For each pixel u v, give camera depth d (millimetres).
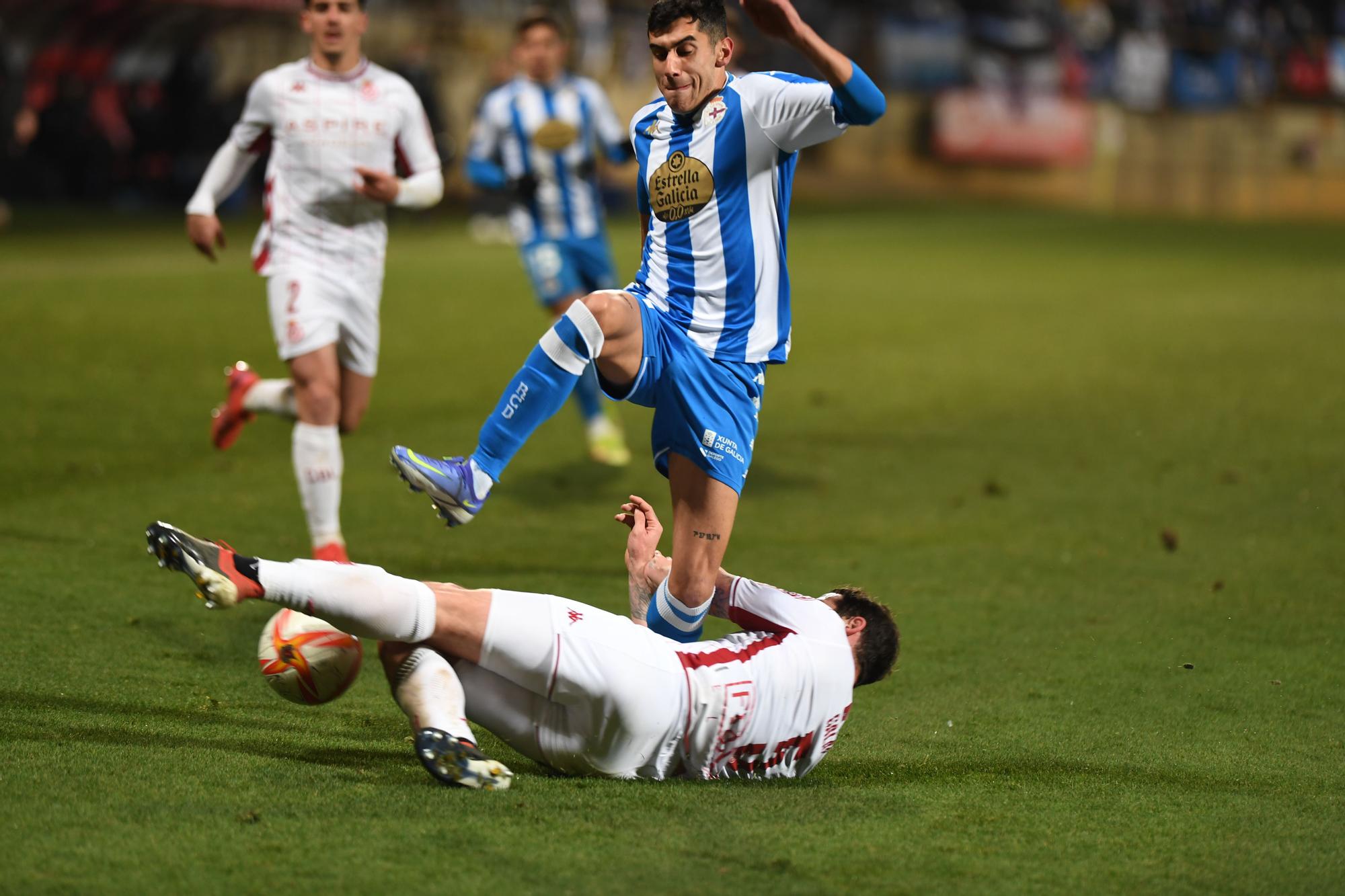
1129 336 48188
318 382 19109
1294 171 138250
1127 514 24656
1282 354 44438
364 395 20141
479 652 11445
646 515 14078
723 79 13586
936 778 12664
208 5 71250
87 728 12828
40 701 13539
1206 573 20984
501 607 11422
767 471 27672
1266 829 11477
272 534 21375
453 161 94375
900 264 71188
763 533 23078
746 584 13023
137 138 77938
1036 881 10188
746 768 12164
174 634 16281
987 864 10461
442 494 13078
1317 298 60594
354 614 11125
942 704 15109
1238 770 13086
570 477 26984
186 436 27859
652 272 13953
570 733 11688
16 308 42094
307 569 11219
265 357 37125
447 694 11383
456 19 95875
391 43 93000
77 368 33938
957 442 30766
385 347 40281
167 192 78812
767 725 11945
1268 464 28750
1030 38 124562
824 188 122812
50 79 76062
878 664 12727
